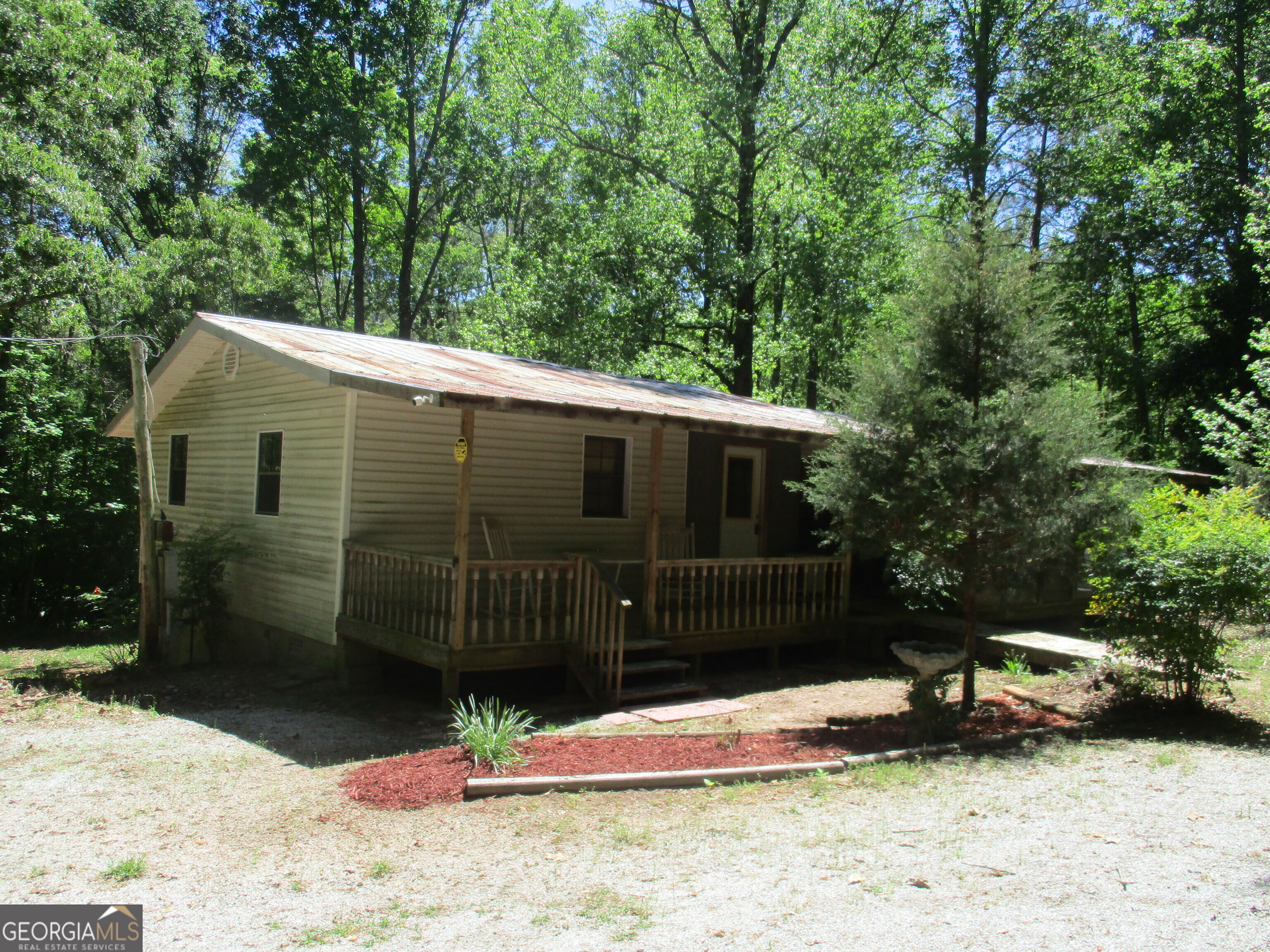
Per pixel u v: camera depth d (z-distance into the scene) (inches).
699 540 514.6
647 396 437.7
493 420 425.4
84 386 733.9
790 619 439.5
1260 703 327.3
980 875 175.2
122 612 677.9
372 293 1557.6
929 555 307.3
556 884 175.9
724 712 333.7
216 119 1214.9
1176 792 228.5
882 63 992.2
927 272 313.1
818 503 319.9
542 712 334.6
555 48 1002.7
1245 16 900.0
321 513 398.9
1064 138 992.9
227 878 182.4
